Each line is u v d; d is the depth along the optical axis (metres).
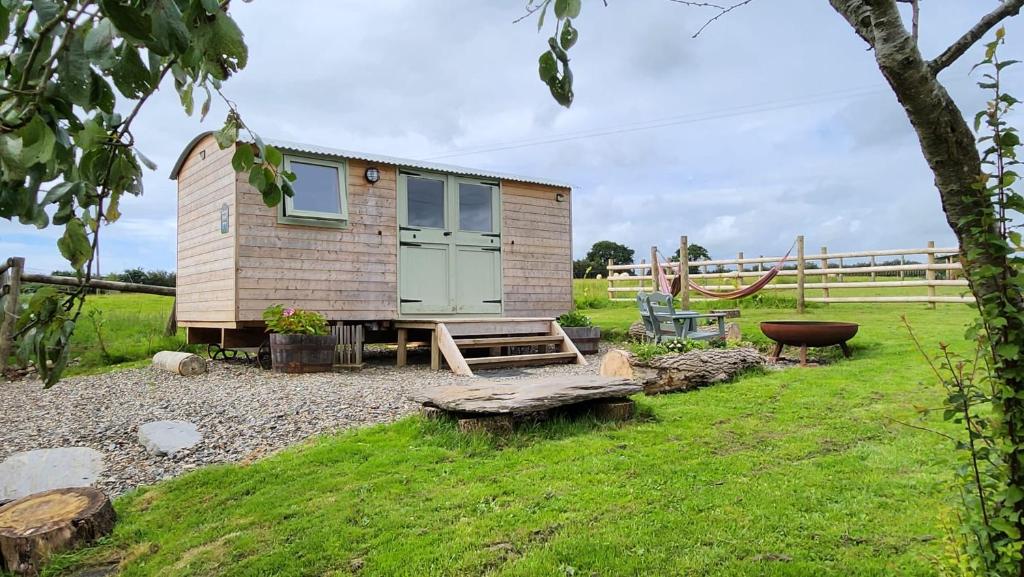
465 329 8.40
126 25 0.77
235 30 0.90
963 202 1.62
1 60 1.01
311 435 4.87
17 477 4.23
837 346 8.27
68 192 1.13
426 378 7.37
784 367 7.40
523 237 10.34
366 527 3.03
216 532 3.14
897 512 2.92
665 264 16.61
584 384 4.89
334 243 8.49
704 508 3.05
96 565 3.02
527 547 2.75
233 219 7.82
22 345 1.06
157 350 9.84
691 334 8.34
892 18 1.49
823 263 13.96
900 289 13.77
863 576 2.36
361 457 4.11
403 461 3.96
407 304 9.09
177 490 3.80
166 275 19.28
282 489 3.61
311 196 8.31
